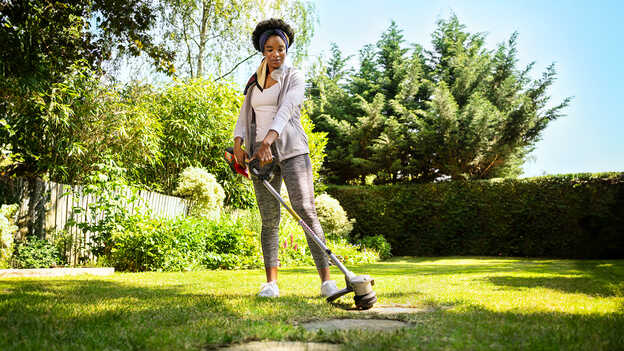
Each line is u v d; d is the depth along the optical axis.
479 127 11.74
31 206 4.45
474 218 10.05
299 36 10.36
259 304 1.89
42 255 4.25
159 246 4.78
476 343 1.20
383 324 1.54
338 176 15.28
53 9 5.02
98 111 5.43
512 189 9.62
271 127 2.36
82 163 5.39
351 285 1.89
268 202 2.56
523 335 1.28
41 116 4.68
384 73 15.99
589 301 1.78
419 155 13.48
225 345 1.21
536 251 9.24
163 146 7.03
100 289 2.40
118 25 6.17
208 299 2.01
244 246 6.19
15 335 1.23
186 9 9.33
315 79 15.31
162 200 6.29
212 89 8.07
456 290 2.49
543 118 11.91
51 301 1.86
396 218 10.93
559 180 8.91
